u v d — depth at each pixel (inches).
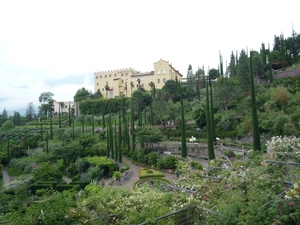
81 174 1445.6
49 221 268.5
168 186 448.1
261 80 2023.9
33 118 4557.1
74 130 2330.2
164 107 2031.3
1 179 1619.1
